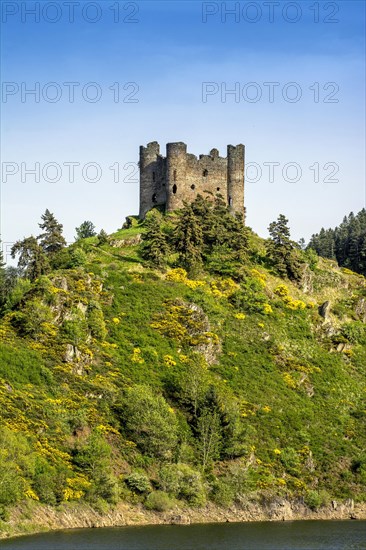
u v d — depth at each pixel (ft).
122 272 487.20
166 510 334.65
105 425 363.15
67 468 328.90
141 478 341.21
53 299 424.05
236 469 366.84
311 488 376.89
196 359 425.69
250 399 417.28
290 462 384.88
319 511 364.99
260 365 443.73
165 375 411.95
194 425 384.68
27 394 359.46
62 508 311.06
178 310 458.09
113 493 328.70
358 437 415.85
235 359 442.09
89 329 424.46
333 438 410.11
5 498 294.87
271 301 495.82
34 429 338.75
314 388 442.91
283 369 447.42
